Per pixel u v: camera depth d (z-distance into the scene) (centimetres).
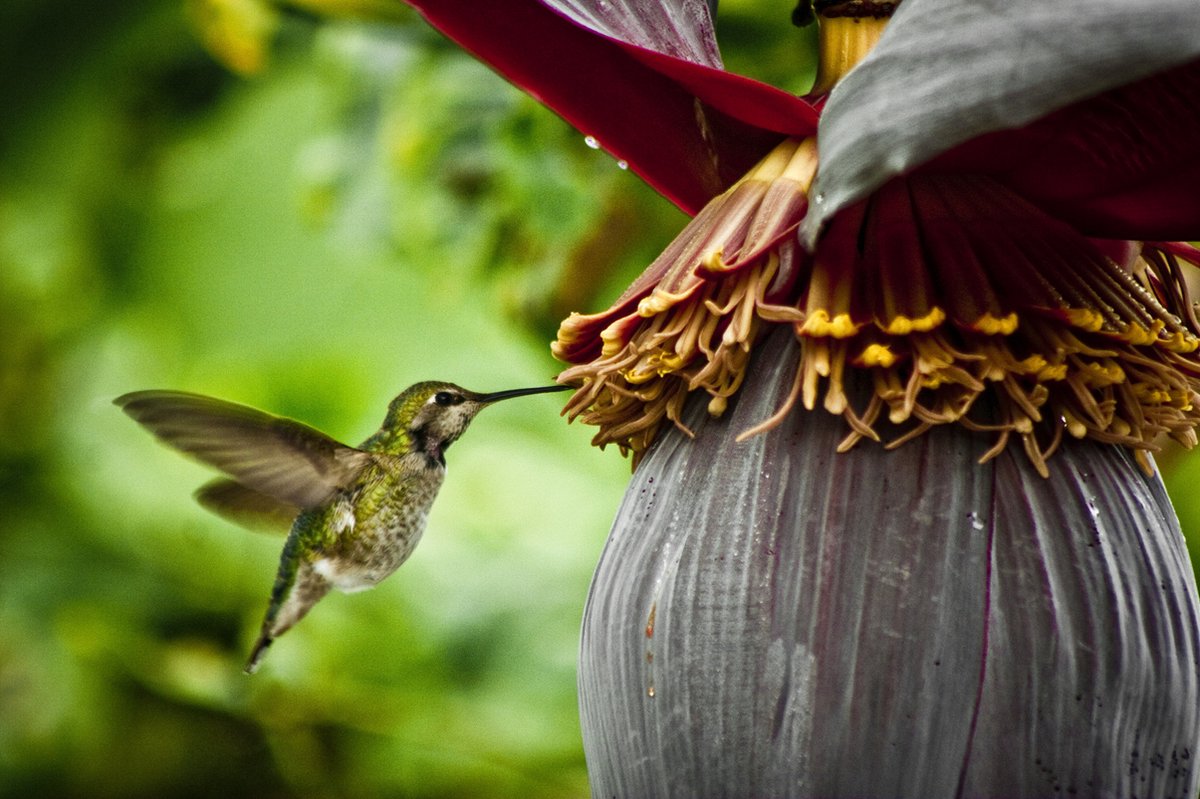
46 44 220
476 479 209
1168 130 62
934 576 61
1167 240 67
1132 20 49
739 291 65
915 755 60
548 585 201
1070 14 50
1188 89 61
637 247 157
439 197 162
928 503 62
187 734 220
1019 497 62
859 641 60
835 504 62
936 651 60
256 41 172
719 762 61
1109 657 60
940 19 53
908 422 63
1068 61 50
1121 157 64
